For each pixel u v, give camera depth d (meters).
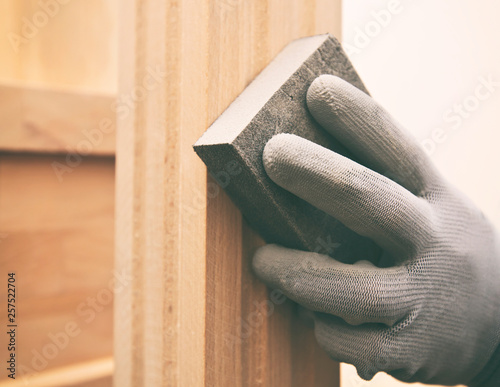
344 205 0.38
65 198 0.96
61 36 0.98
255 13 0.44
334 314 0.40
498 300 0.50
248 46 0.44
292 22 0.47
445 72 0.79
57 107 0.90
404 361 0.42
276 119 0.39
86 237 0.99
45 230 0.93
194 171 0.42
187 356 0.43
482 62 0.83
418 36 0.77
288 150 0.36
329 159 0.37
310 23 0.49
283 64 0.43
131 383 0.52
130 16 0.51
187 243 0.43
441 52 0.79
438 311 0.43
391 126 0.42
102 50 1.03
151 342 0.49
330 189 0.37
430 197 0.46
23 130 0.86
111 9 1.04
